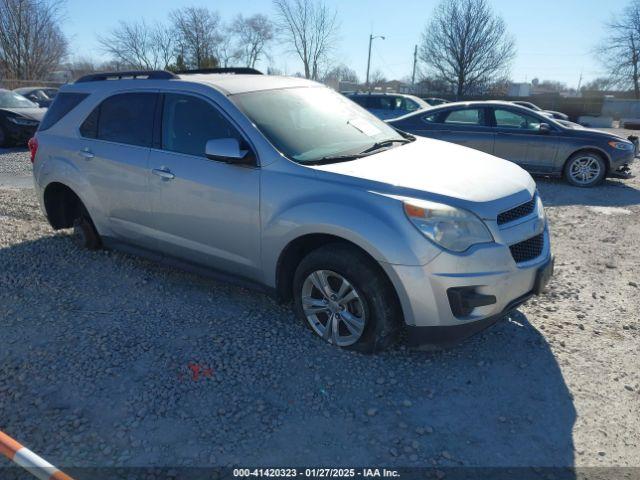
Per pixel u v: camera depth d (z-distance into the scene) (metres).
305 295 3.52
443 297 3.01
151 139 4.19
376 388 3.07
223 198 3.70
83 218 5.11
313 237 3.39
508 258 3.09
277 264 3.55
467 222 3.01
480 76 42.38
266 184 3.49
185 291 4.37
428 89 44.97
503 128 9.54
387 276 3.13
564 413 2.88
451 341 3.15
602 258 5.35
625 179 9.73
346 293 3.32
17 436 2.70
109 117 4.54
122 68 43.91
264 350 3.43
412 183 3.16
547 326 3.82
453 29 41.41
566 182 9.60
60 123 4.95
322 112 4.18
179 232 4.10
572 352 3.47
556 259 5.32
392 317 3.21
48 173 5.03
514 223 3.22
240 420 2.80
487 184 3.31
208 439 2.67
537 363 3.34
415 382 3.13
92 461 2.54
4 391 3.05
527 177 3.71
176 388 3.05
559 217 7.06
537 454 2.59
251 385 3.08
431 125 9.98
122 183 4.39
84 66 48.03
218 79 4.16
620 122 36.59
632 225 6.64
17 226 6.16
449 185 3.19
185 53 43.69
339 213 3.15
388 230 3.01
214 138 3.81
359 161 3.54
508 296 3.15
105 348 3.46
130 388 3.05
